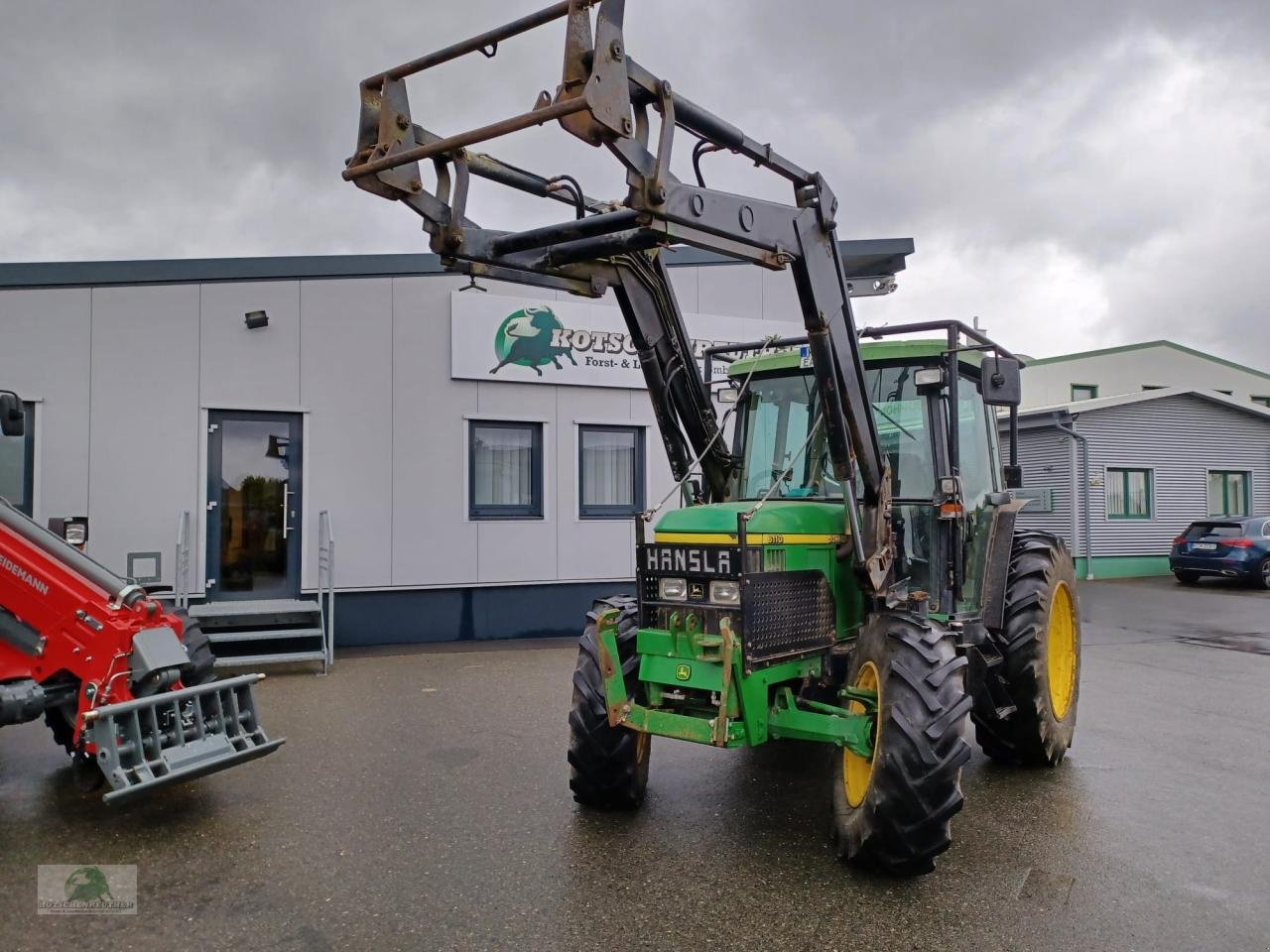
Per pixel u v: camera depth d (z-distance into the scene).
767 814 4.54
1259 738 6.19
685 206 3.15
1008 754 5.41
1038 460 21.66
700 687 3.89
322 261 9.35
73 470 8.55
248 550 9.12
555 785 5.01
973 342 5.23
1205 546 18.36
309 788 4.98
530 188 4.03
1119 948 3.18
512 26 2.97
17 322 8.43
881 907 3.48
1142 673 8.73
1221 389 32.62
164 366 8.81
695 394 4.92
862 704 3.96
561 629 10.38
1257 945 3.21
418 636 9.80
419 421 9.71
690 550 3.97
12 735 6.11
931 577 4.68
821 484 4.80
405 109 3.34
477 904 3.51
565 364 10.33
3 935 3.28
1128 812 4.63
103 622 4.57
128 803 4.73
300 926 3.33
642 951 3.13
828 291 3.96
